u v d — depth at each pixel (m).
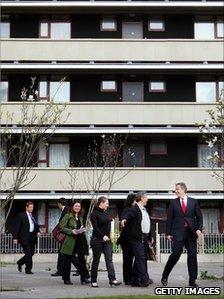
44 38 32.34
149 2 31.95
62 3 31.81
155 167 31.17
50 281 15.30
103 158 30.08
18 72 31.73
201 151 32.09
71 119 30.33
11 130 27.16
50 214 31.09
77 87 32.38
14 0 31.80
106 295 11.93
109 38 32.78
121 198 29.67
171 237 13.27
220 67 31.27
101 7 32.12
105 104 30.61
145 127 30.61
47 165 31.44
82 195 29.28
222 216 31.77
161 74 32.50
